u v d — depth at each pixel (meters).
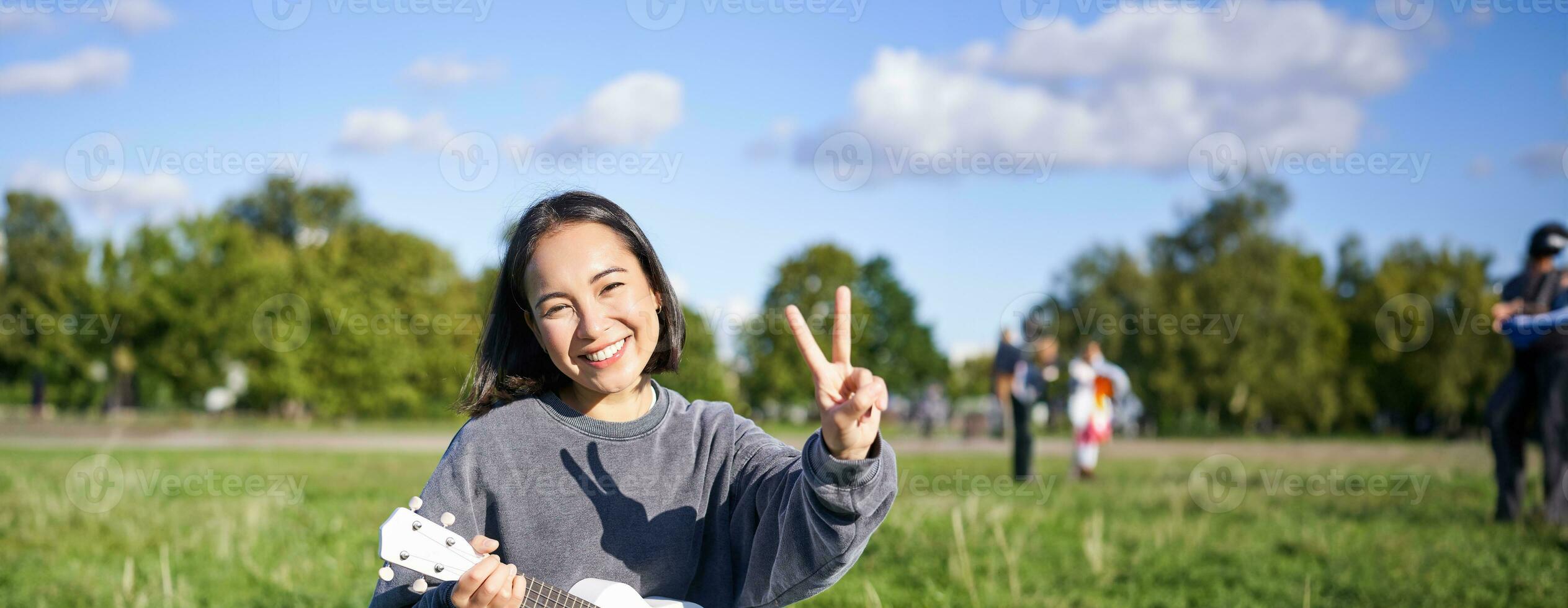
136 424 28.31
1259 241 46.00
